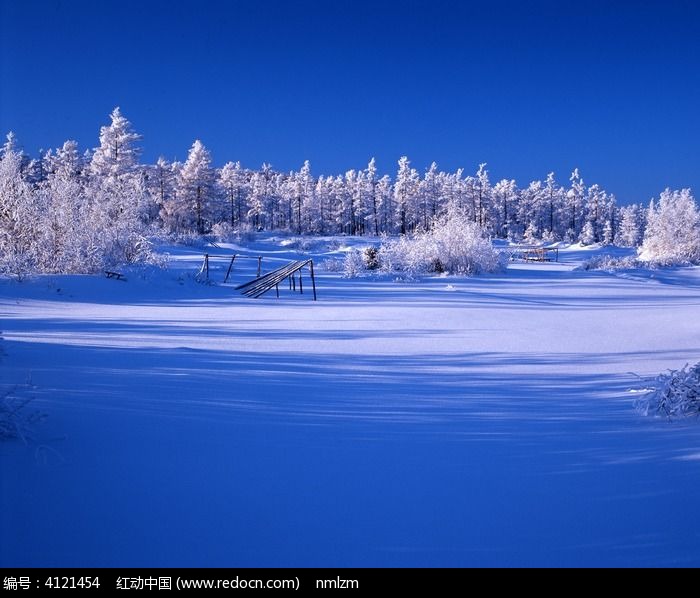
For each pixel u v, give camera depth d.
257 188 100.81
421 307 16.92
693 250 42.94
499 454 4.36
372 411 5.63
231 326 12.27
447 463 4.12
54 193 22.03
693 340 11.13
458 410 5.78
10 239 20.00
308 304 17.59
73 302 15.77
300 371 7.60
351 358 8.86
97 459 3.76
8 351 7.62
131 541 2.76
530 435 4.92
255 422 5.01
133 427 4.53
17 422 4.04
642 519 3.18
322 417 5.33
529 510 3.29
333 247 51.62
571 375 7.83
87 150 83.50
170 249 38.31
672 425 5.27
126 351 8.39
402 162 95.31
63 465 3.60
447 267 31.25
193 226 68.19
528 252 51.19
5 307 13.94
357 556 2.72
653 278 31.28
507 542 2.89
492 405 6.04
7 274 17.66
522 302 18.94
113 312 14.24
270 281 21.31
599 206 113.19
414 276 28.70
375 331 12.05
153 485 3.42
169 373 6.89
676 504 3.39
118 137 58.38
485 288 24.03
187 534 2.86
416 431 4.98
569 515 3.23
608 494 3.55
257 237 65.06
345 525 3.04
